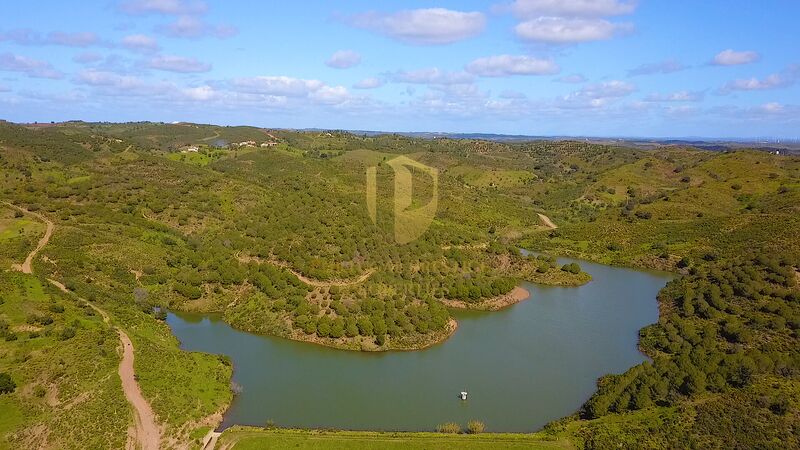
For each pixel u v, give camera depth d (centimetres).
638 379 7650
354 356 9494
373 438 6538
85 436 6200
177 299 11369
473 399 7956
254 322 10575
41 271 10269
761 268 12269
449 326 10825
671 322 10694
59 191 14512
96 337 7988
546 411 7638
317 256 12369
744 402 6850
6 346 7150
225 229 14175
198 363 8450
